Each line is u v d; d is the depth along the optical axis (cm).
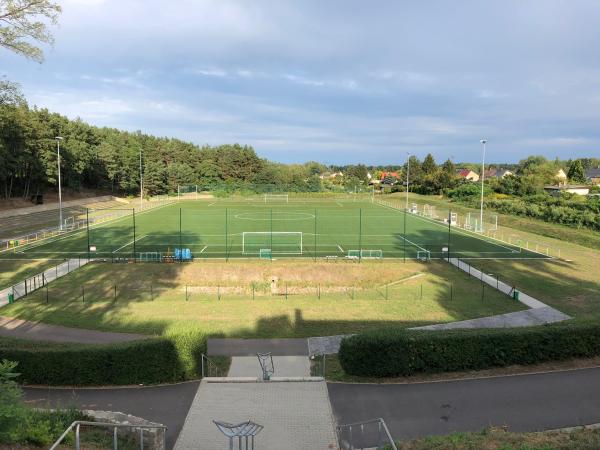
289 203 12719
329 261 5238
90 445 1370
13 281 4362
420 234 7312
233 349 2747
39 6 2530
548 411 1831
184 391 2123
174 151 17025
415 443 1455
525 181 12506
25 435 1271
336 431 1552
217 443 1452
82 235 7088
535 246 6344
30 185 10694
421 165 17075
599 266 5091
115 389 2144
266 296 4094
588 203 8406
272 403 1734
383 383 2130
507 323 3216
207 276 4719
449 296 3928
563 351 2308
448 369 2233
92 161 12394
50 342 2462
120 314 3453
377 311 3506
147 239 6706
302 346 2802
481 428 1709
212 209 11006
